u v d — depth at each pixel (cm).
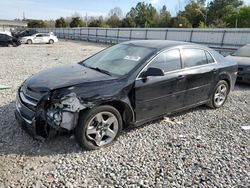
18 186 282
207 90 522
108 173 313
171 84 436
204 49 521
